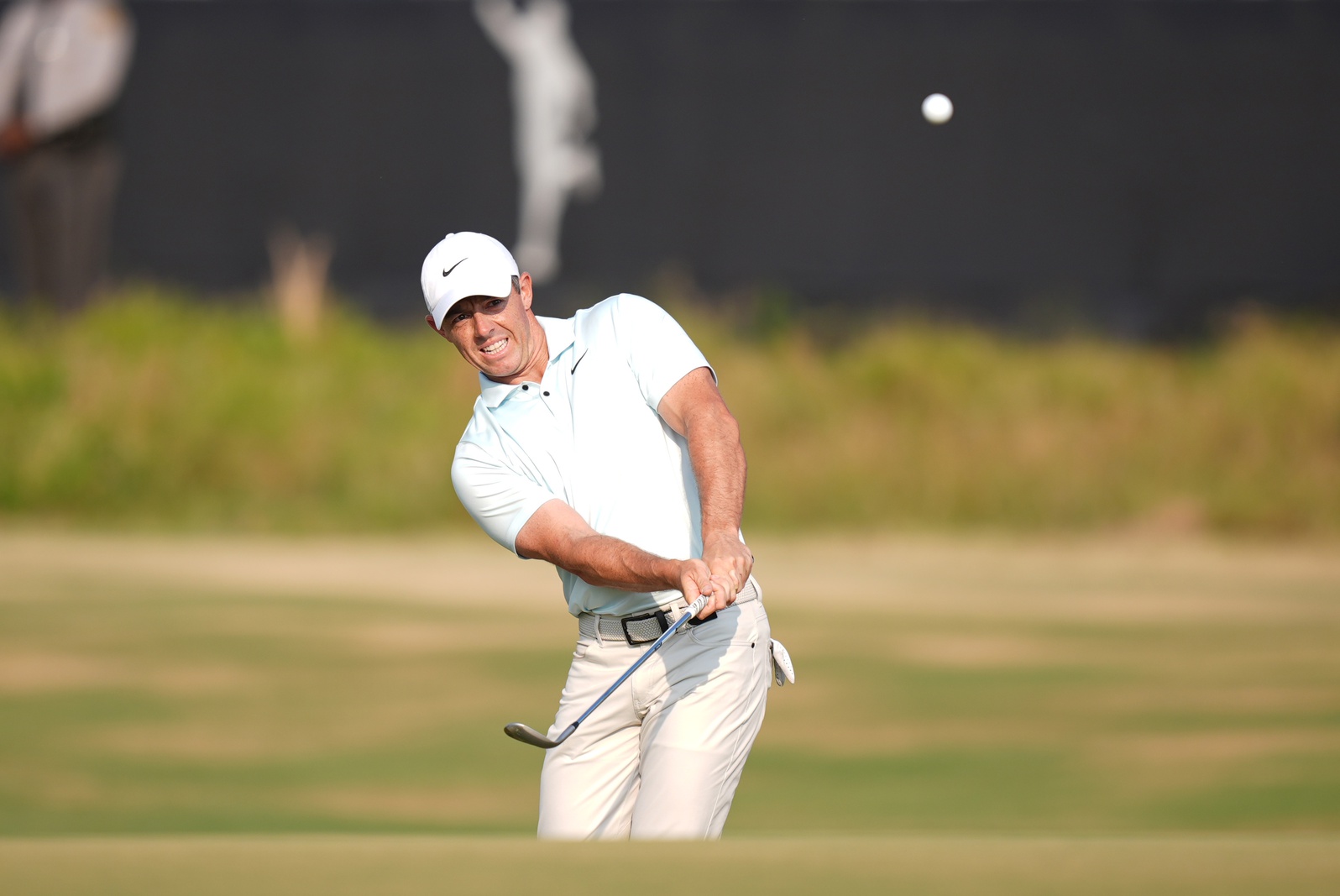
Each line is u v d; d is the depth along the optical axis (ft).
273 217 178.40
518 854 26.48
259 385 155.22
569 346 37.37
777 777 63.67
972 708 76.13
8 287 172.86
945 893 24.45
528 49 177.88
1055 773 63.21
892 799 60.03
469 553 131.75
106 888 24.67
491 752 68.13
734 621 36.14
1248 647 91.76
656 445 36.76
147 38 176.86
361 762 65.92
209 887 24.58
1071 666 86.74
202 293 176.96
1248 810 57.77
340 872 25.67
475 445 37.32
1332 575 121.70
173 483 148.66
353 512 146.00
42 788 61.41
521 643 92.73
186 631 95.14
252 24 178.19
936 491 146.92
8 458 147.95
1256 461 149.38
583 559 34.78
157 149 176.96
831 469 148.25
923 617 101.14
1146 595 110.93
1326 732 70.74
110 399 151.53
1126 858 26.30
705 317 168.04
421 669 85.40
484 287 35.88
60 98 165.27
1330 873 25.63
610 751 37.04
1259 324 169.07
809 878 25.11
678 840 27.91
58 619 98.37
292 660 86.84
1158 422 152.56
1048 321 174.91
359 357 161.07
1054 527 144.87
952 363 159.84
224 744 68.59
